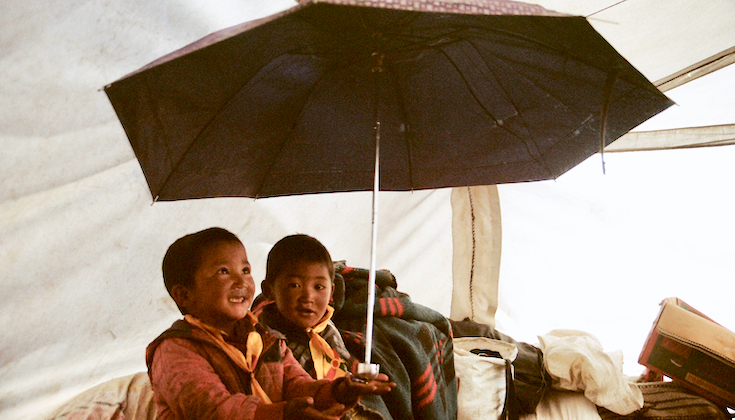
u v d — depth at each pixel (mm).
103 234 2219
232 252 1494
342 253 3057
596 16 2619
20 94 1984
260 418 1196
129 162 2246
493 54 1497
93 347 2221
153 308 2363
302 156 1730
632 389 2881
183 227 2436
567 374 2820
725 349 2973
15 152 1996
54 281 2111
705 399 2980
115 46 2150
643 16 2631
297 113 1649
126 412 2062
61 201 2109
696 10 2637
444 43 1496
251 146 1634
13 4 1927
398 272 3361
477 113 1670
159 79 1339
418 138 1737
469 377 2494
